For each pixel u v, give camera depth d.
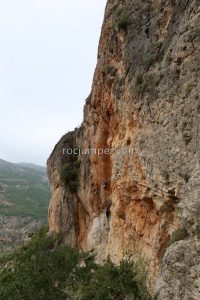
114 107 30.97
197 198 16.30
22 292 25.23
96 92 36.00
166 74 21.56
